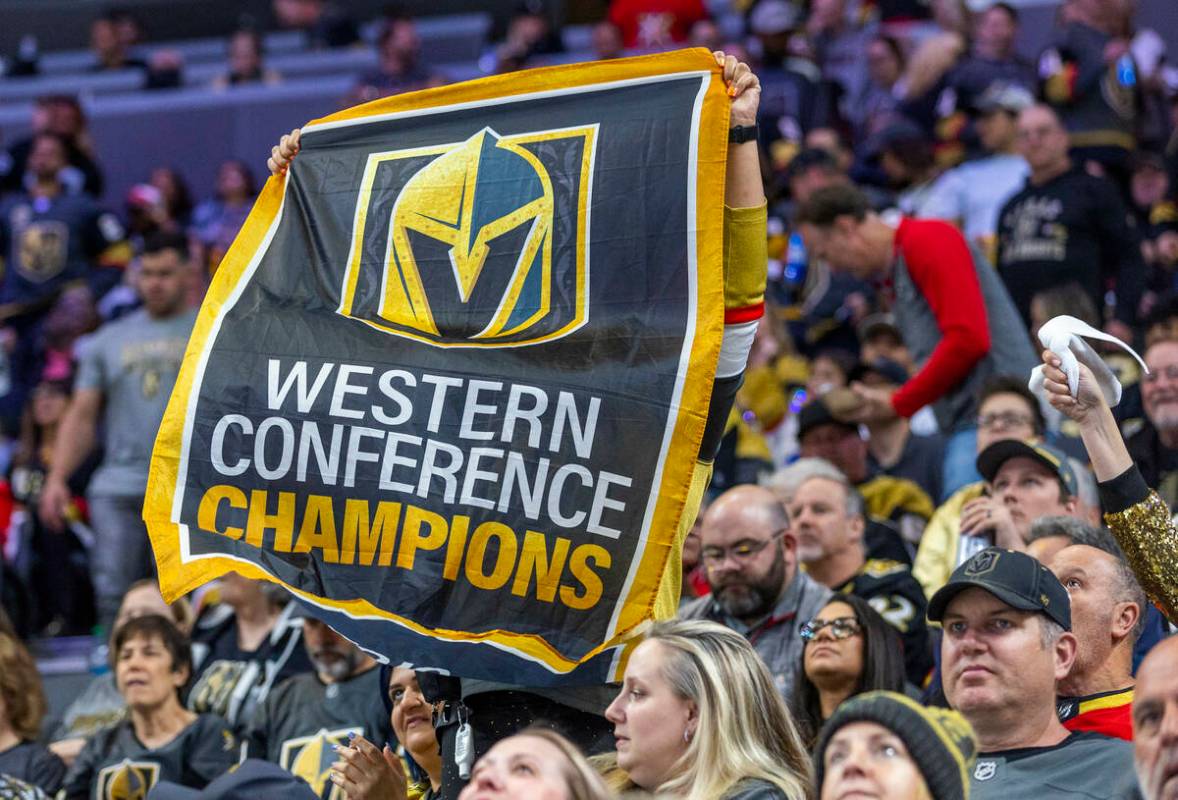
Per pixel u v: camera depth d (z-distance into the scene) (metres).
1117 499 6.49
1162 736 4.93
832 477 9.77
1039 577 6.34
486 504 6.51
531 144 6.97
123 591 13.81
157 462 6.74
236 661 10.83
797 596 8.90
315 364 6.78
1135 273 14.12
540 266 6.82
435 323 6.86
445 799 6.55
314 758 9.43
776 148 18.34
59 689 13.38
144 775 9.98
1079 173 14.18
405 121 7.17
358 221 7.06
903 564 9.79
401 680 7.66
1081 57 16.58
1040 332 6.64
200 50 28.12
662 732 6.00
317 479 6.64
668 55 6.91
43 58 28.05
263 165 24.41
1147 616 7.91
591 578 6.42
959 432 10.93
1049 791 6.17
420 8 28.44
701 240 6.66
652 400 6.50
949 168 17.00
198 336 6.91
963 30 19.17
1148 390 10.62
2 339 18.91
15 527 14.82
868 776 4.80
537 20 24.14
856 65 20.75
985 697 6.28
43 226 19.55
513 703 6.57
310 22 27.89
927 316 11.05
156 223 20.97
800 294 16.47
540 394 6.57
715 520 8.86
